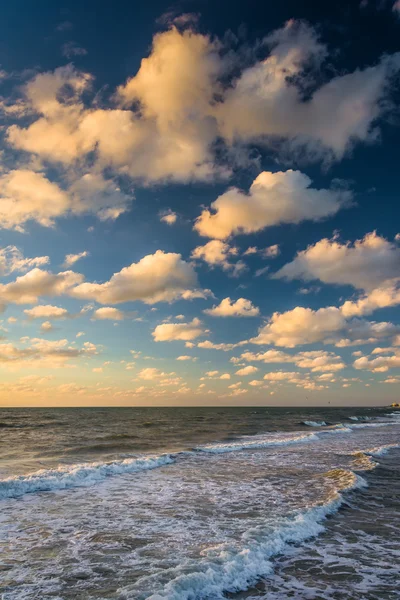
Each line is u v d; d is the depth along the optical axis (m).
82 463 18.02
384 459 19.17
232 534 8.28
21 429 40.00
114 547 7.56
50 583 5.99
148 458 18.11
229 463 18.19
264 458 19.75
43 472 14.29
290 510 10.22
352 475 14.27
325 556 7.19
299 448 23.95
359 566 6.76
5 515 9.84
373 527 8.85
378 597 5.65
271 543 7.56
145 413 96.94
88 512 10.12
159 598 5.23
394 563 6.91
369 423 54.06
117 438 30.08
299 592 5.77
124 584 5.93
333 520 9.34
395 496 11.80
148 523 9.12
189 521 9.27
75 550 7.42
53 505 10.83
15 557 7.08
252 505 10.74
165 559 6.93
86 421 56.09
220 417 71.44
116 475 15.20
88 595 5.55
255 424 49.19
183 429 40.00
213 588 5.75
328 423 52.78
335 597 5.62
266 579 6.20
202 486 13.27
